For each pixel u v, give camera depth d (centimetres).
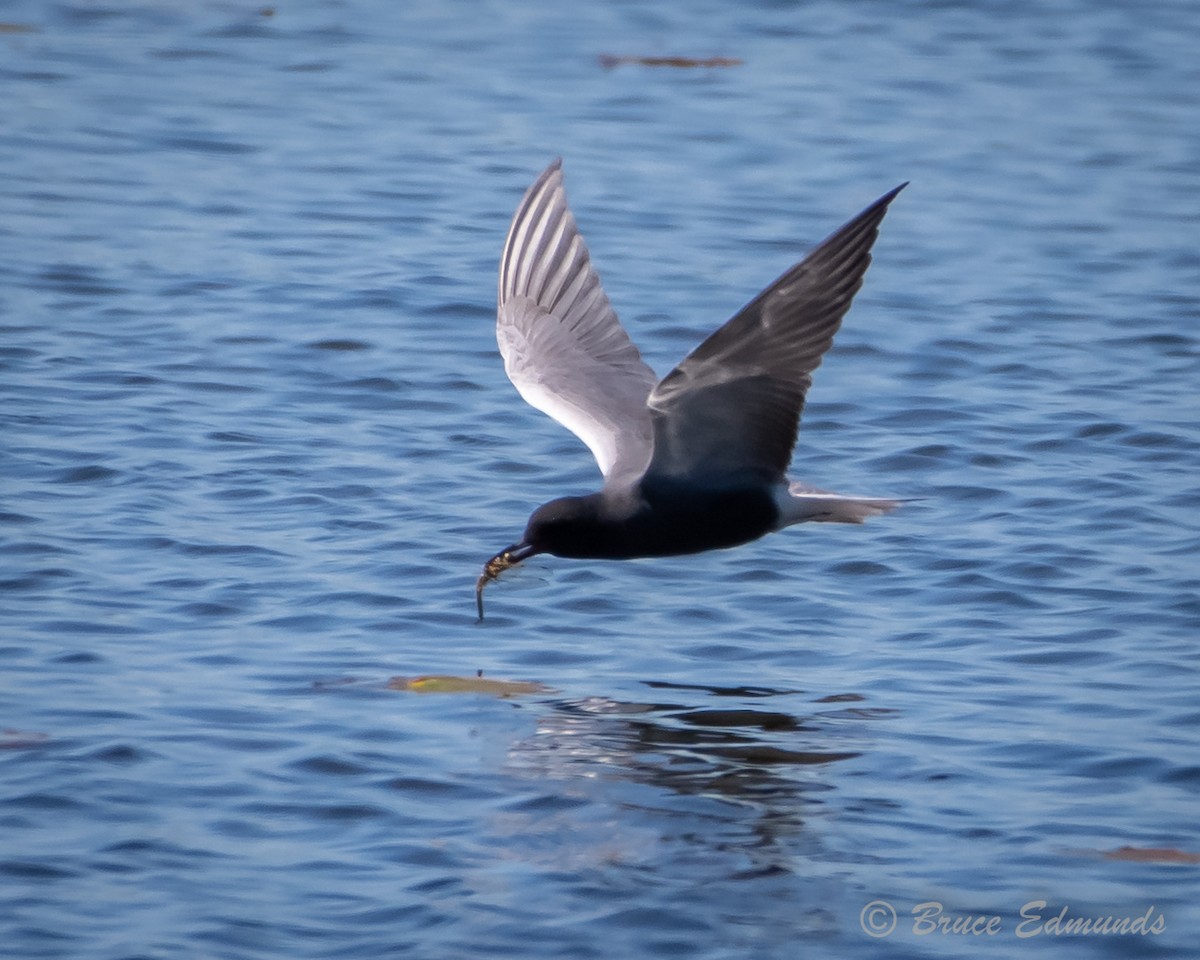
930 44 3284
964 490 1578
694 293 2036
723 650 1278
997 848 1015
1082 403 1783
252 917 931
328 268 2098
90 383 1748
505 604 1338
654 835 1023
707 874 983
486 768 1093
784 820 1040
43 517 1455
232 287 2027
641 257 2158
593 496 1084
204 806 1042
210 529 1447
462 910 941
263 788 1063
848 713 1180
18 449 1588
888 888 971
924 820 1045
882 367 1878
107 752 1095
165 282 2033
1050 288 2133
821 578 1405
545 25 3328
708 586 1386
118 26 3188
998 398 1797
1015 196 2484
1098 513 1523
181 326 1909
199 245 2161
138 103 2734
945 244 2280
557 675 1231
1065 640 1292
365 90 2862
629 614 1334
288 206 2317
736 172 2523
